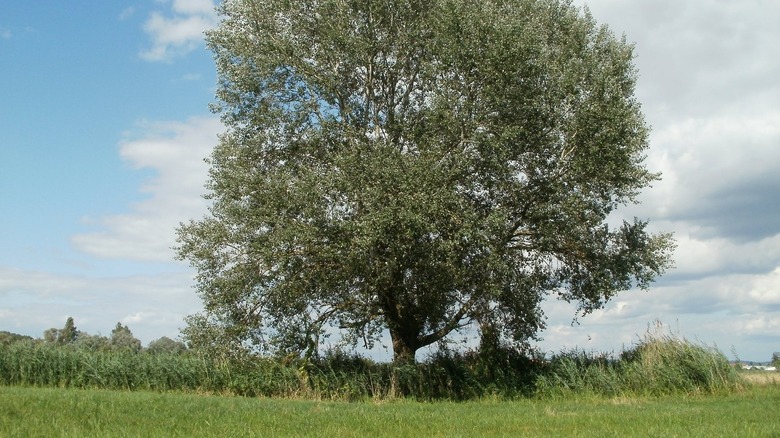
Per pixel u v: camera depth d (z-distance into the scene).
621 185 26.34
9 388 20.44
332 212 24.17
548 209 25.53
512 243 27.88
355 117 27.12
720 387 23.61
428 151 24.20
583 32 26.69
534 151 26.06
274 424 14.47
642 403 21.27
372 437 13.34
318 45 26.80
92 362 24.78
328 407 18.56
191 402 17.81
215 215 26.19
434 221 23.20
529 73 24.25
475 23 24.12
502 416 17.16
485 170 24.94
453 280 24.44
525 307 27.50
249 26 27.45
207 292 26.02
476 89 24.72
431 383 26.58
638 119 26.36
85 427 13.34
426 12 26.48
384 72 27.28
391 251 23.53
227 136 27.30
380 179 23.58
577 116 24.81
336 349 26.75
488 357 27.78
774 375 26.25
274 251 24.31
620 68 26.02
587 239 27.80
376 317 27.72
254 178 25.36
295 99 27.25
